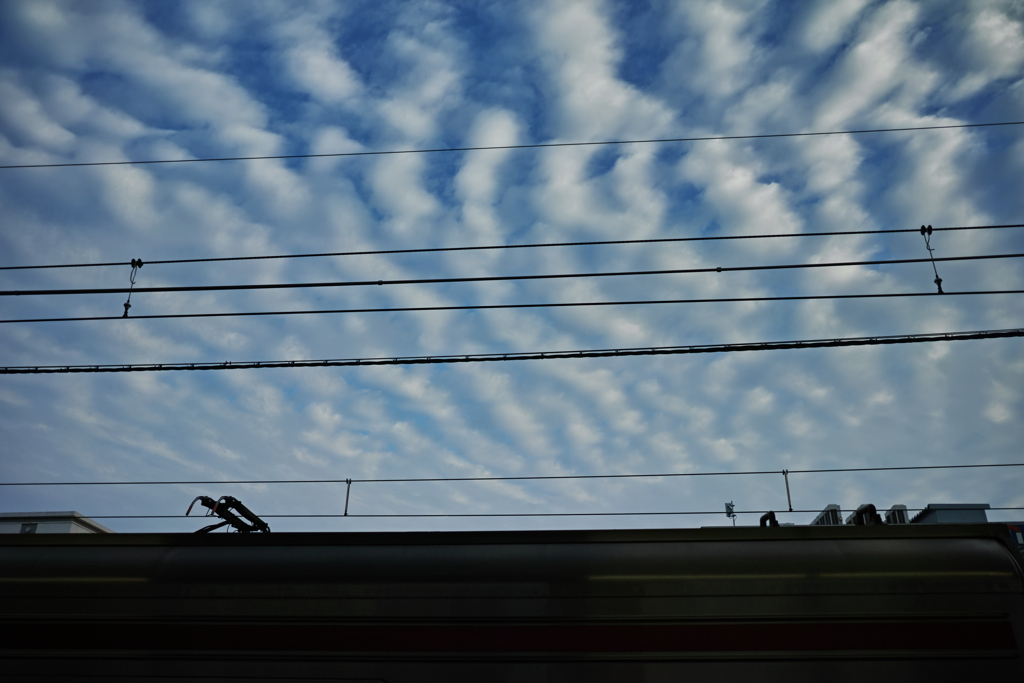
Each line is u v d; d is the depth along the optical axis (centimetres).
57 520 2581
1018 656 468
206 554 539
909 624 478
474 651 485
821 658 470
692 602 491
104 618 514
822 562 501
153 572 530
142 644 504
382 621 499
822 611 483
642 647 479
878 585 490
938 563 498
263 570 525
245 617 507
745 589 493
